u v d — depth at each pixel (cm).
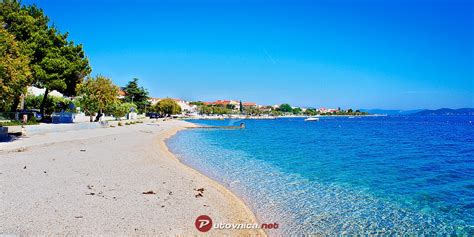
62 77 4209
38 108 5834
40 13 4291
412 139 5094
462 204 1427
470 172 2205
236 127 8600
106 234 900
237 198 1422
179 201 1260
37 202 1127
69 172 1636
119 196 1261
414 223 1191
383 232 1105
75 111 6488
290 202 1409
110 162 2017
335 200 1459
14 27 3612
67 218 995
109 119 7344
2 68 2394
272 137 5397
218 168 2194
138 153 2520
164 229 971
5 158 1930
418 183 1841
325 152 3262
